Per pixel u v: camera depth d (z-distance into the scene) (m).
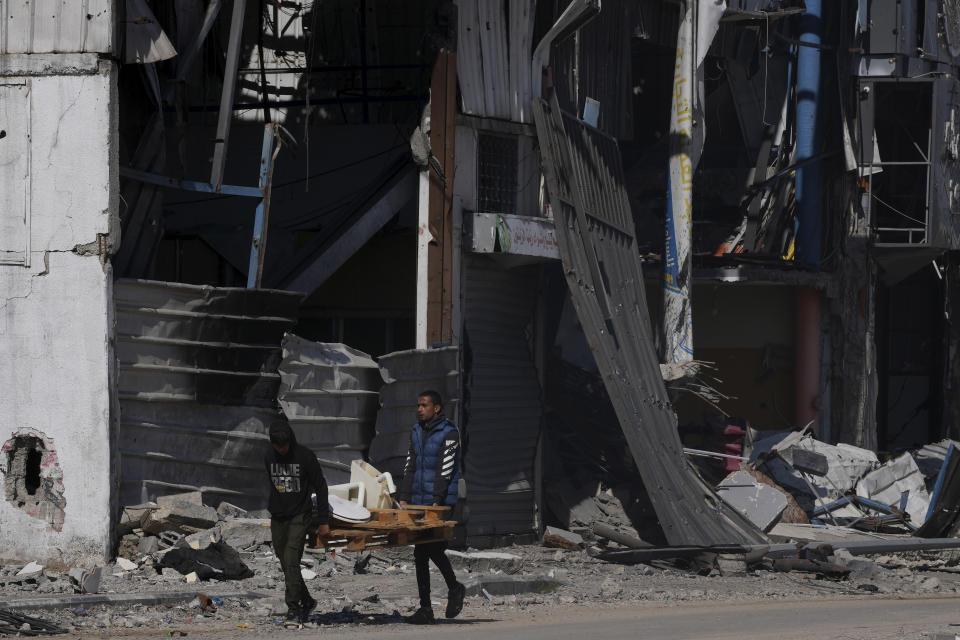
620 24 64.94
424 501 27.55
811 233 73.75
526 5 52.62
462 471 50.19
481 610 31.62
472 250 49.38
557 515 55.81
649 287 72.69
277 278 45.81
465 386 50.53
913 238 77.75
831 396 74.06
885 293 85.31
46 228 36.69
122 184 38.41
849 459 66.25
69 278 36.53
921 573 50.47
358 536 26.33
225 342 39.03
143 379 37.62
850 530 59.47
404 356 44.69
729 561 45.28
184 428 38.34
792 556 46.88
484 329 52.03
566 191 52.22
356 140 55.81
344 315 57.69
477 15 50.50
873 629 27.36
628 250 59.09
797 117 74.00
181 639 24.59
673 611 32.16
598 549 50.22
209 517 37.59
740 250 75.69
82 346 36.41
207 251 53.78
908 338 85.88
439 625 27.25
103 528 36.06
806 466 65.81
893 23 73.88
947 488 56.59
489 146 51.53
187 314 38.38
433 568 40.03
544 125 51.25
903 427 85.19
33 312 36.72
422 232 48.03
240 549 37.75
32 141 36.78
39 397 36.62
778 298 73.94
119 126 38.19
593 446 58.28
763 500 57.16
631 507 56.03
